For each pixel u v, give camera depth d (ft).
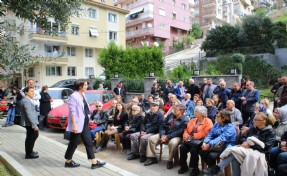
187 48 150.30
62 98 40.70
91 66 104.73
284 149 15.33
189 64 85.56
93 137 24.61
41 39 84.74
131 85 52.16
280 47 83.05
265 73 70.95
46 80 91.35
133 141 21.80
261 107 21.95
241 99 25.62
